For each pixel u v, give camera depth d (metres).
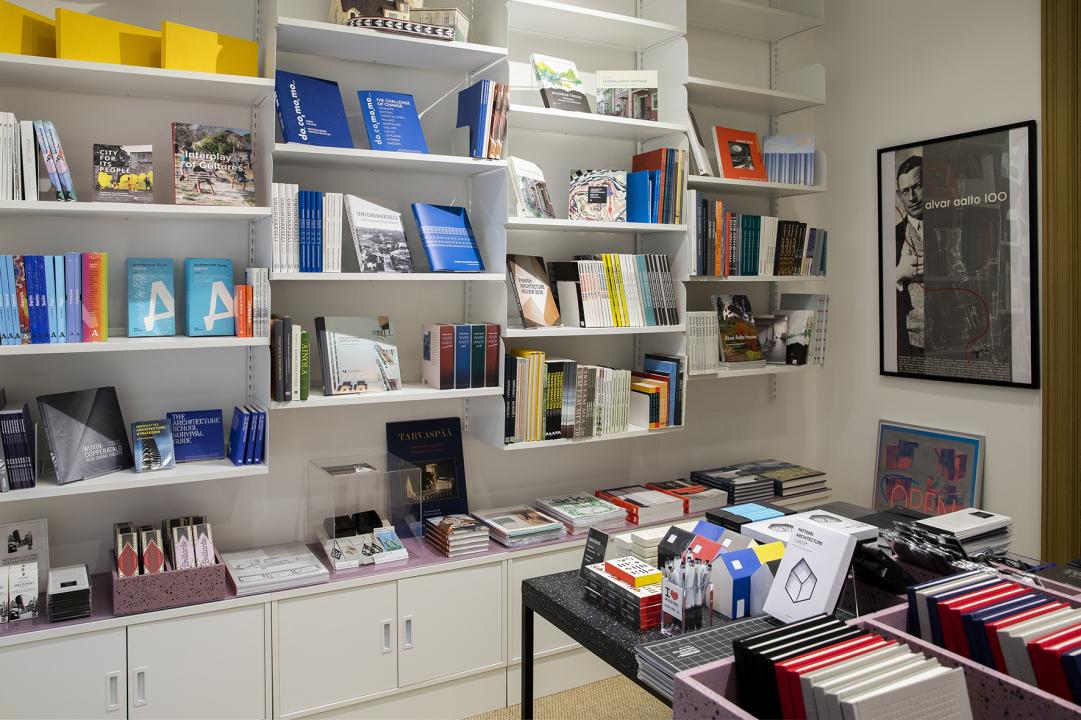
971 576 1.83
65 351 2.24
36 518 2.51
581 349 3.55
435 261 2.85
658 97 3.49
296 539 2.95
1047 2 3.14
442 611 2.87
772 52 4.03
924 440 3.71
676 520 3.38
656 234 3.57
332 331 2.72
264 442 2.57
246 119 2.75
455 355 2.89
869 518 2.43
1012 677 1.48
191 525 2.55
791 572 1.90
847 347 4.10
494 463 3.37
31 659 2.23
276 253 2.56
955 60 3.54
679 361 3.40
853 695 1.29
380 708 2.79
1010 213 3.33
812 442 4.30
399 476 3.01
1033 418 3.31
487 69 3.05
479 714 2.99
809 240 3.81
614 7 3.54
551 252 3.42
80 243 2.53
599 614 2.07
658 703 3.11
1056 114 3.13
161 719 2.41
